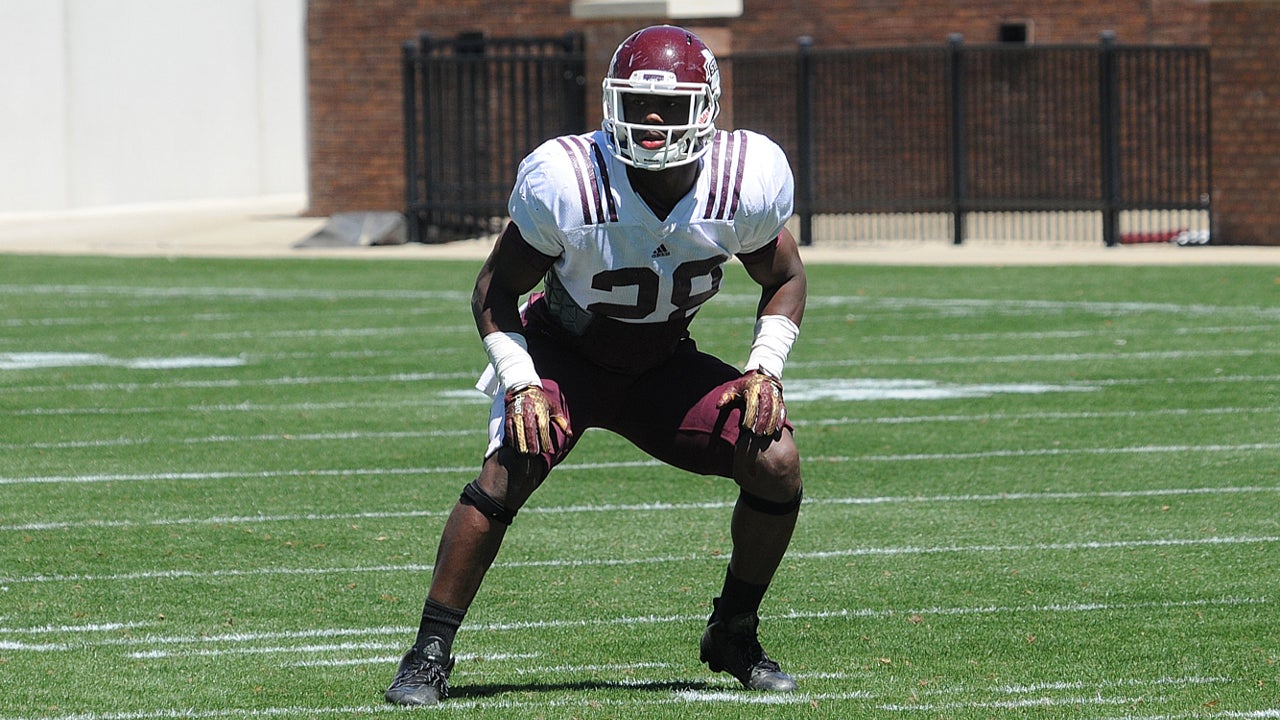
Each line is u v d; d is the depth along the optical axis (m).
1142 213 86.25
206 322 50.38
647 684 16.89
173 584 21.56
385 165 90.75
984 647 18.23
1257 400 34.50
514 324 15.71
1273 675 16.89
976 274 61.31
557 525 24.72
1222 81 69.75
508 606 20.39
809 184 74.75
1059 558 22.39
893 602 20.30
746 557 16.16
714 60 15.12
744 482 15.77
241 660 17.95
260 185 116.62
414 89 77.50
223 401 36.41
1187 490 26.44
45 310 53.72
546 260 15.52
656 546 23.41
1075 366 39.62
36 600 20.80
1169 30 86.75
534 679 17.17
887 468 28.59
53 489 27.64
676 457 16.06
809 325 47.97
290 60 119.81
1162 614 19.50
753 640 16.62
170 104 107.62
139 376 40.06
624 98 14.81
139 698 16.44
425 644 15.79
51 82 98.19
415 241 77.69
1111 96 72.06
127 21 103.94
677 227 15.07
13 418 34.50
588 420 16.11
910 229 87.81
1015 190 88.19
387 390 37.72
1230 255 65.44
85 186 101.12
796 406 34.84
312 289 59.56
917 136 88.38
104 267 67.94
